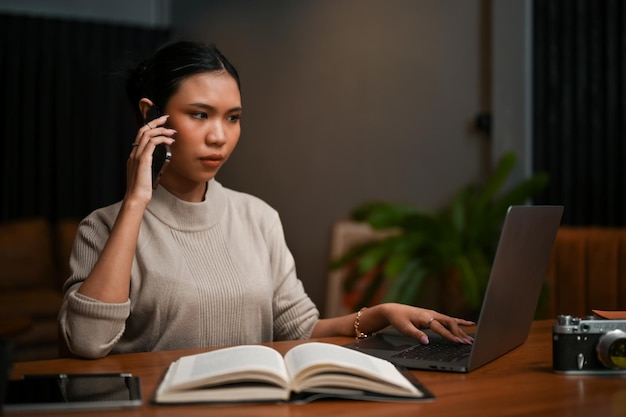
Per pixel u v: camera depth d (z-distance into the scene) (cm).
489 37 438
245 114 647
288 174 604
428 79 479
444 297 418
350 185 544
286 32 603
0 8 662
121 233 165
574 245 363
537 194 411
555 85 404
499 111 428
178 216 190
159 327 185
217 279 189
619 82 380
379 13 516
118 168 683
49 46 660
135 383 135
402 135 499
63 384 134
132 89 189
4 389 115
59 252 618
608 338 143
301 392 126
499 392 131
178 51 179
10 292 575
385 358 154
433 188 476
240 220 201
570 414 117
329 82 562
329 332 193
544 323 210
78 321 160
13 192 652
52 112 664
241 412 118
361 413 118
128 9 709
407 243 399
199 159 179
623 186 380
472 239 400
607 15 381
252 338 194
